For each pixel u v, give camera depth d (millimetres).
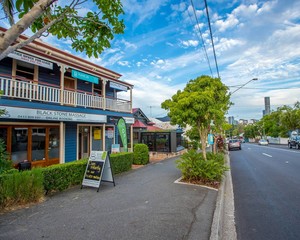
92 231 3875
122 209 5008
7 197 5074
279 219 4980
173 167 11531
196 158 7980
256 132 84125
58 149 12945
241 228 4535
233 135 97125
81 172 7578
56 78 13312
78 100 12242
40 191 5715
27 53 9477
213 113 8602
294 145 31406
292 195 6934
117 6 4426
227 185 8477
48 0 2391
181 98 8398
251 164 14750
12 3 3074
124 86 16172
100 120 13477
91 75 12891
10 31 2162
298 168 12414
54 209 5016
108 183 7727
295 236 4152
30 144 11430
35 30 4016
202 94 8023
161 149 18797
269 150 28609
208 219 4480
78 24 4441
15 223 4219
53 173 6484
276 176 10195
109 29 4516
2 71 10570
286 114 48125
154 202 5527
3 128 10406
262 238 4086
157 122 39562
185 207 5172
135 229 3969
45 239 3580
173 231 3910
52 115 10516
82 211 4883
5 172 5574
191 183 7594
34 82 11516
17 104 9195
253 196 6906
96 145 16375
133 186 7242
